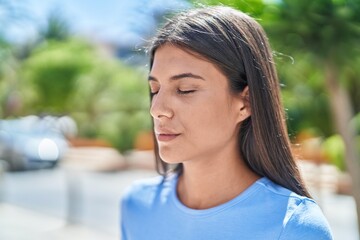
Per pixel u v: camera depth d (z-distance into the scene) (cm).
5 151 1438
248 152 149
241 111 145
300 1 219
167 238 154
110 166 1605
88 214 914
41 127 1823
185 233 149
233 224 141
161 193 163
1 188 1075
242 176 151
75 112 2130
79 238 738
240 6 194
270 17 220
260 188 143
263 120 143
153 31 186
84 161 1752
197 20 141
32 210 937
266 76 145
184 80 139
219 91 140
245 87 143
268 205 140
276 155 146
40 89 2178
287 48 231
